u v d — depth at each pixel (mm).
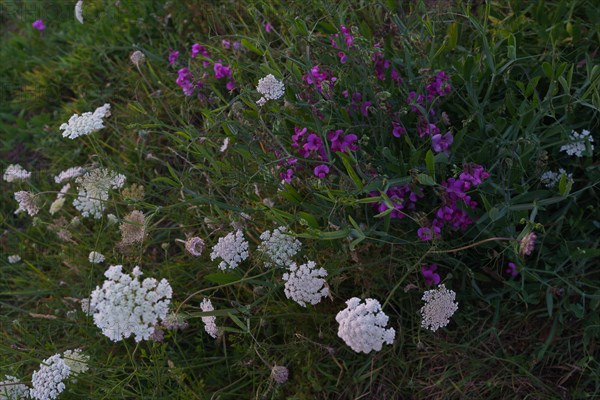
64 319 1081
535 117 871
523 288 893
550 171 938
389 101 933
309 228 782
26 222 1329
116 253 1021
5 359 979
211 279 857
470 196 924
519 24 1046
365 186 809
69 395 985
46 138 1404
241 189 999
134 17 1431
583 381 888
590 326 871
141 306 734
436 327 823
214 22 1272
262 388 961
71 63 1488
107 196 984
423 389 922
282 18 1131
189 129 938
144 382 1000
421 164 916
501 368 911
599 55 1052
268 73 933
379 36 1032
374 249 938
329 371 955
